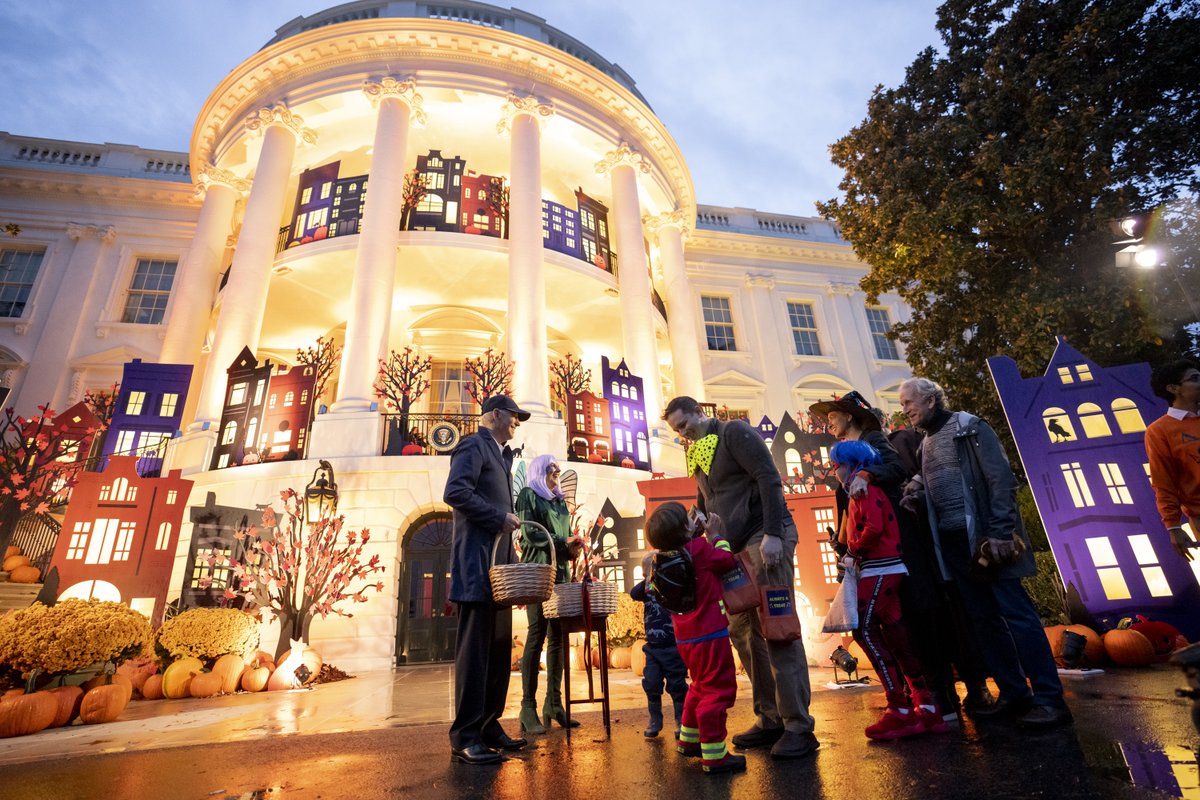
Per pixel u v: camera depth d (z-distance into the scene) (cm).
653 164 1652
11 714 414
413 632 1005
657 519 236
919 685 252
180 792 218
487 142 1559
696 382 1537
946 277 902
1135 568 523
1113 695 310
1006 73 899
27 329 1460
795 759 218
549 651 362
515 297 1205
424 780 218
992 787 163
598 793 188
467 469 272
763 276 2022
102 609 521
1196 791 145
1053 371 598
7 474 1033
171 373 1129
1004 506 269
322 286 1405
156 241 1625
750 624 270
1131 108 864
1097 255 826
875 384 1948
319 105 1394
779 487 261
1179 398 342
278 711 480
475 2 1559
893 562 261
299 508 859
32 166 1636
